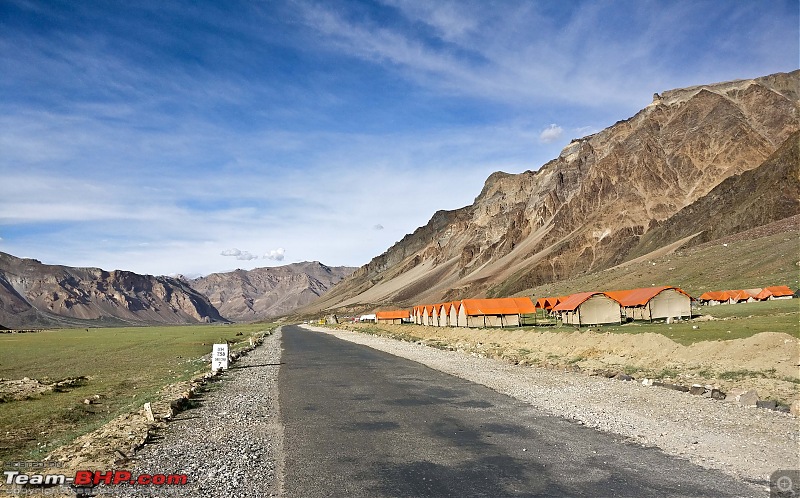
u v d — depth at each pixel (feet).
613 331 161.38
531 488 40.04
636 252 600.39
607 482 40.68
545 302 313.53
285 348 225.56
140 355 216.95
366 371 123.13
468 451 50.80
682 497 37.09
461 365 126.00
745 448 47.60
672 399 70.23
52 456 54.19
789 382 72.69
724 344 95.35
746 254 343.46
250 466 48.08
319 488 41.63
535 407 70.64
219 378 120.88
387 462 48.21
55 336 468.34
